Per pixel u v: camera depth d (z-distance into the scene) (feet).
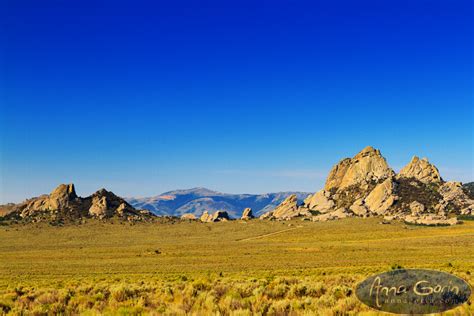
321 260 316.40
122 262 345.51
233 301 75.41
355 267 234.58
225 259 347.97
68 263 347.36
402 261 286.25
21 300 93.15
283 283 111.75
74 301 87.20
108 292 102.47
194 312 67.26
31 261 377.71
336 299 79.10
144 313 69.51
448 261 277.64
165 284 126.00
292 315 65.51
